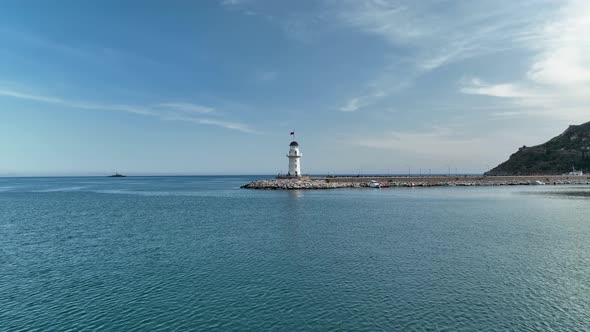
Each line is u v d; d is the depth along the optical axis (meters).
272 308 18.11
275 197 84.94
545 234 35.88
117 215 55.47
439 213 53.03
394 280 21.91
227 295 19.78
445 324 16.28
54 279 22.70
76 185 195.75
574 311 17.55
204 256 27.97
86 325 16.47
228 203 72.69
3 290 20.81
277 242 32.75
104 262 26.58
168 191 127.06
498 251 28.80
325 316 17.16
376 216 49.91
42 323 16.67
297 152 119.00
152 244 32.69
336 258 26.89
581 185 133.62
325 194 92.62
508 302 18.58
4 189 149.75
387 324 16.31
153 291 20.48
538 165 190.12
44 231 40.50
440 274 23.00
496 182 136.38
